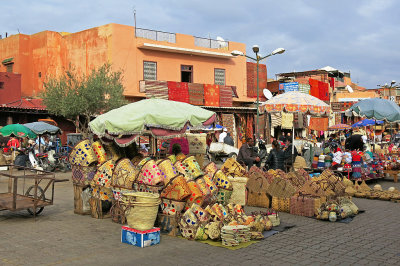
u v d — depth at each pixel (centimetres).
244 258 577
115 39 2331
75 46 2528
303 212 880
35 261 562
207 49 2727
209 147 2197
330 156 1334
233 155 2105
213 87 2684
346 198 947
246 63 2992
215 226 664
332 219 816
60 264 550
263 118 2861
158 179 723
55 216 869
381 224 801
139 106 841
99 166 841
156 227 711
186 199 723
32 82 2769
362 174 1316
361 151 1412
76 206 891
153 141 1073
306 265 547
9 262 557
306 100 1142
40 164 1784
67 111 1914
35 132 1759
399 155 1656
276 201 932
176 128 815
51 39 2645
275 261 563
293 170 1180
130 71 2388
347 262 560
